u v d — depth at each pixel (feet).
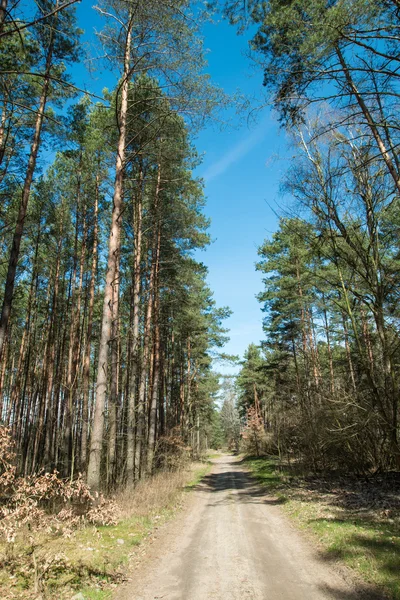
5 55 34.32
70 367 61.72
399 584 15.99
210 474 87.15
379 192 38.47
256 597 16.29
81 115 52.60
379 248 40.70
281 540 26.35
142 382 53.42
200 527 31.32
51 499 27.73
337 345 84.64
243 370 144.87
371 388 42.14
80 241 70.69
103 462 62.39
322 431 52.75
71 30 34.78
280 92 25.64
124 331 81.87
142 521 30.78
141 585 17.93
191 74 35.65
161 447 70.13
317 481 52.90
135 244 53.98
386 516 28.22
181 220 56.90
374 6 20.80
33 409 82.23
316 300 59.26
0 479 17.75
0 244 63.52
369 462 50.49
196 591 17.07
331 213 40.81
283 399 83.56
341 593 16.37
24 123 41.24
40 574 16.01
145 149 46.21
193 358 109.50
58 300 78.02
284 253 78.84
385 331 39.63
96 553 20.85
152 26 33.81
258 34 25.77
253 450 135.13
